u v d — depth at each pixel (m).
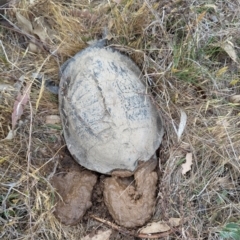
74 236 0.79
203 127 0.83
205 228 0.79
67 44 0.86
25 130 0.82
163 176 0.79
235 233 0.75
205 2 0.89
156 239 0.78
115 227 0.79
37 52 0.88
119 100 0.74
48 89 0.85
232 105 0.83
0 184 0.78
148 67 0.84
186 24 0.86
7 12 0.89
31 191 0.78
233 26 0.88
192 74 0.83
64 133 0.81
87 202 0.78
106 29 0.87
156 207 0.78
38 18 0.86
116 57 0.83
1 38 0.88
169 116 0.81
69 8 0.90
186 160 0.81
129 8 0.87
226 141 0.81
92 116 0.74
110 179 0.77
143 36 0.86
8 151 0.80
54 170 0.81
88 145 0.76
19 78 0.83
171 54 0.85
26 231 0.77
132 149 0.73
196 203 0.80
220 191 0.80
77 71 0.79
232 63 0.87
